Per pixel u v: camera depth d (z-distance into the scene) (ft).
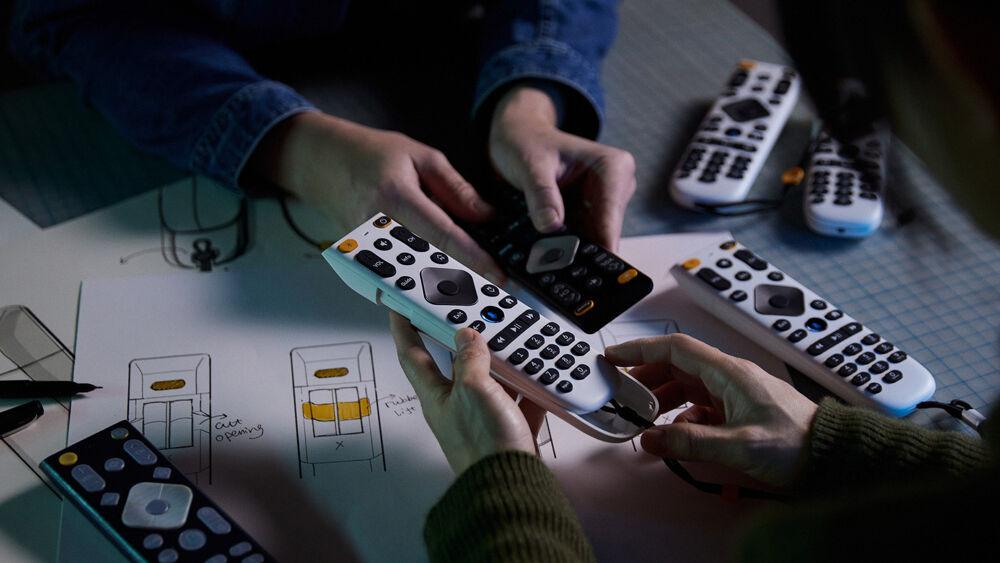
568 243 2.38
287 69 3.15
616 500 1.97
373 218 2.23
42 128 2.89
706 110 3.08
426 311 2.04
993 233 1.17
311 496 1.96
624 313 2.40
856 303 2.44
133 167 2.78
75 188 2.69
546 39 3.02
